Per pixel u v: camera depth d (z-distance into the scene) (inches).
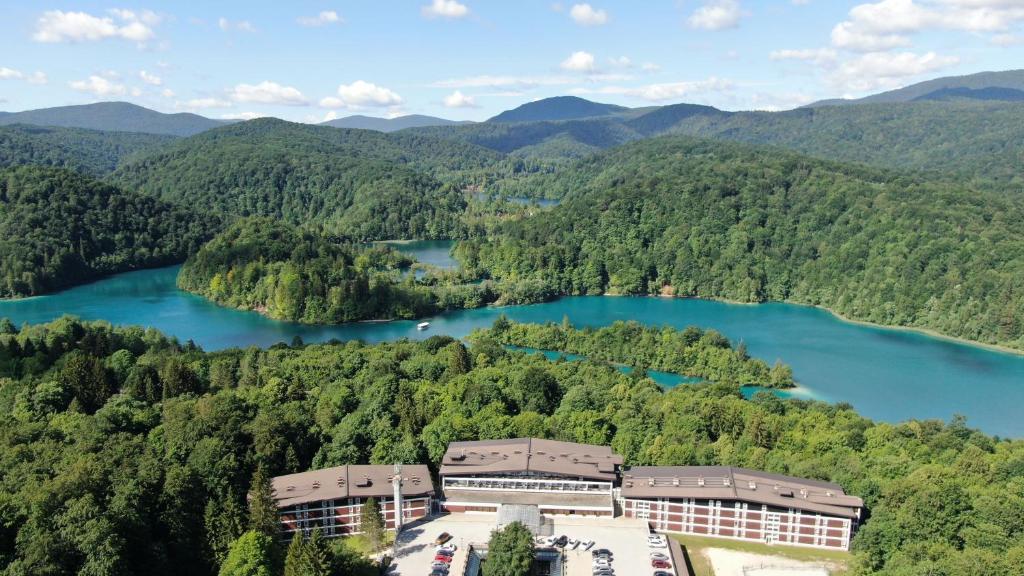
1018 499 7819.9
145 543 6953.7
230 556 6707.7
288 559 6441.9
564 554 7642.7
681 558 7775.6
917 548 7298.2
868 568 7288.4
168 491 7421.3
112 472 7628.0
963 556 6850.4
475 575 7313.0
